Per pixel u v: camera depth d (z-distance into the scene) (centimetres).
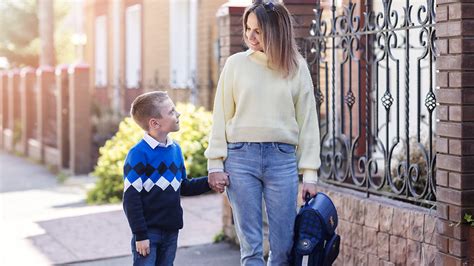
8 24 2378
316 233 395
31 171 1408
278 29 397
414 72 740
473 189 421
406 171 493
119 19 1825
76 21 2381
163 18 1573
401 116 744
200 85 1280
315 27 592
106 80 1950
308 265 401
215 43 1298
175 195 421
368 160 536
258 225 411
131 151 414
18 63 2444
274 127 400
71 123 1311
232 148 408
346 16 552
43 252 682
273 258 419
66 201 998
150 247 415
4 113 1988
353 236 534
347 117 723
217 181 409
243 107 402
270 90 400
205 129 981
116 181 976
